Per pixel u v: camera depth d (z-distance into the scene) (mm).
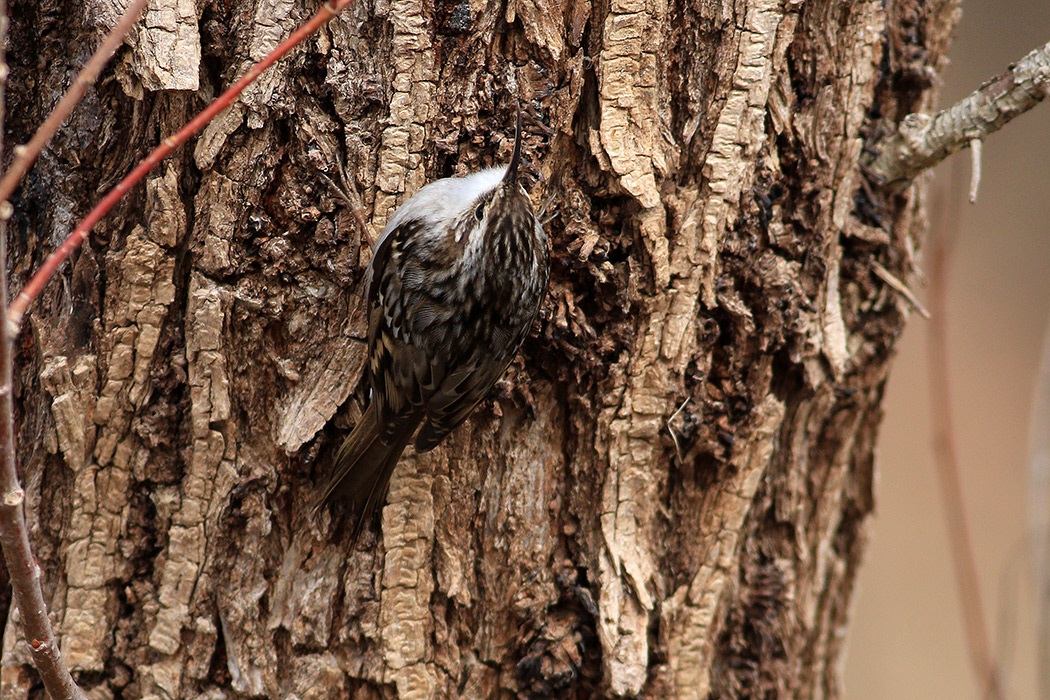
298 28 5152
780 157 5777
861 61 5840
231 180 5188
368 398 5531
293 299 5383
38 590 3660
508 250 5203
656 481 5863
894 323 6492
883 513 12766
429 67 5293
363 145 5297
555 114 5453
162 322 5246
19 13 5172
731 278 5723
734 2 5492
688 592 5992
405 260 5316
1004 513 12609
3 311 3105
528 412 5781
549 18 5352
